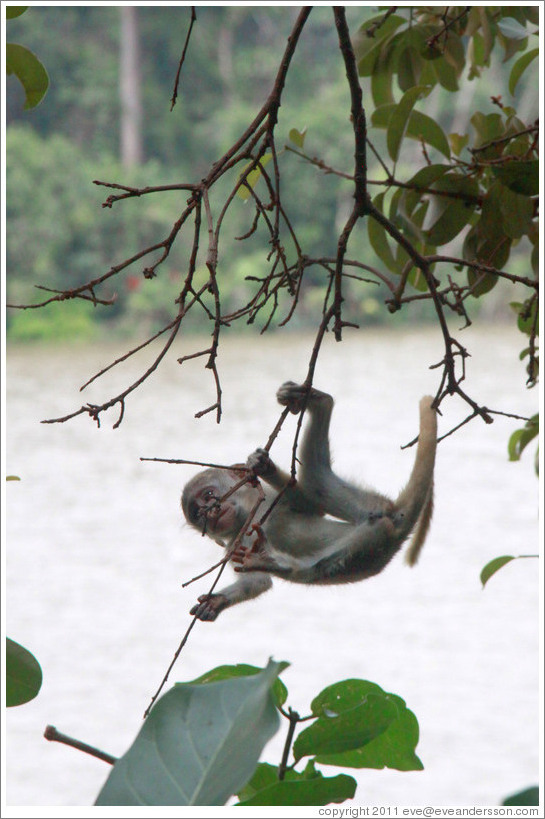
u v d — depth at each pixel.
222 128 87.75
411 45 11.20
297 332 79.56
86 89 89.81
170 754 4.61
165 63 94.12
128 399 54.78
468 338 73.88
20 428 48.72
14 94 89.88
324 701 6.05
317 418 9.36
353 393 52.84
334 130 77.00
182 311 6.22
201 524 10.00
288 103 88.31
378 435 42.75
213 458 40.97
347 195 76.88
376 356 66.62
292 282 7.19
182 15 91.81
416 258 7.42
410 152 69.38
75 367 66.12
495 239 9.93
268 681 4.71
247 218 77.06
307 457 9.41
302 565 8.97
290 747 5.99
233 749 4.50
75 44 93.31
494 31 11.15
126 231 79.88
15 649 6.06
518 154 10.04
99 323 79.88
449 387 7.44
